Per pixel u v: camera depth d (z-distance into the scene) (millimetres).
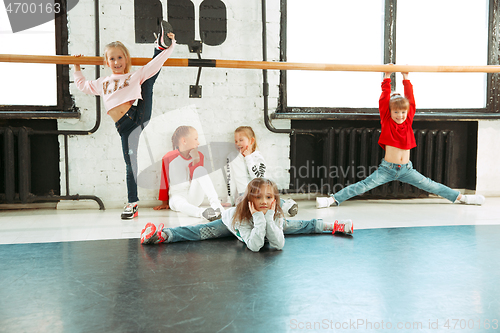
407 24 2830
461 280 1212
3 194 2391
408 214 2311
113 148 2506
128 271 1293
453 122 2951
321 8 2721
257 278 1227
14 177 2332
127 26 2449
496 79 2918
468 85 2943
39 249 1554
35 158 2455
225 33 2584
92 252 1515
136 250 1548
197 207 2209
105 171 2508
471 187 2967
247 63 2152
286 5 2660
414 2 2816
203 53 2568
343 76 2799
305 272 1284
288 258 1438
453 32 2889
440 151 2797
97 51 2389
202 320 933
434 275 1258
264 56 2598
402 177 2539
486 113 2887
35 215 2285
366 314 968
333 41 2762
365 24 2781
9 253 1498
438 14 2854
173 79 2541
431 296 1084
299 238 1737
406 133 2473
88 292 1111
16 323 920
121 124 2080
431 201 2805
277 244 1531
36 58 1955
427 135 2762
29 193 2363
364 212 2379
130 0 2441
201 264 1370
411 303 1036
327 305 1021
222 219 1721
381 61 2826
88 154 2479
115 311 985
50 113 2324
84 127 2475
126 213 2170
